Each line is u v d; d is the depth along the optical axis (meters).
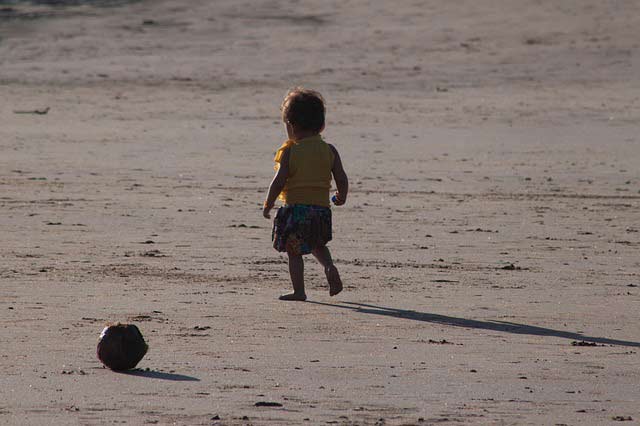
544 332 25.97
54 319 26.41
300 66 156.38
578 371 21.58
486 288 32.88
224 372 20.86
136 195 58.34
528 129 100.38
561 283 34.22
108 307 28.22
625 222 51.44
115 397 18.66
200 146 85.75
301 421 17.23
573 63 154.88
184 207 53.62
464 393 19.45
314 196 29.59
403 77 145.75
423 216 51.91
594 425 17.44
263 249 40.69
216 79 145.50
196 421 17.11
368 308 28.91
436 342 24.41
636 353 23.59
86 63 159.38
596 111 114.62
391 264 37.72
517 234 46.69
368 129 99.06
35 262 36.69
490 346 24.06
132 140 89.19
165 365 21.45
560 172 72.56
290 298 29.91
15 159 75.94
